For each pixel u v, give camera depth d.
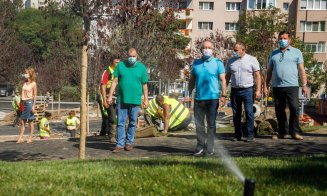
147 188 5.81
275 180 6.14
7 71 57.00
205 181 6.08
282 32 11.34
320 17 72.62
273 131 13.10
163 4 20.77
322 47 73.06
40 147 12.70
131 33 21.20
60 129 28.53
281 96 11.70
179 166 7.18
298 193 5.51
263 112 16.45
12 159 10.67
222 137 12.59
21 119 14.48
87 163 7.99
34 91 14.62
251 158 8.24
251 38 44.31
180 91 47.50
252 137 11.70
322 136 12.65
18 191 5.85
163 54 31.11
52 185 6.12
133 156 10.30
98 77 23.00
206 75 9.95
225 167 7.11
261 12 50.38
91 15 8.81
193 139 13.14
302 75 11.40
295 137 12.00
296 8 74.00
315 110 45.69
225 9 77.44
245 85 11.47
